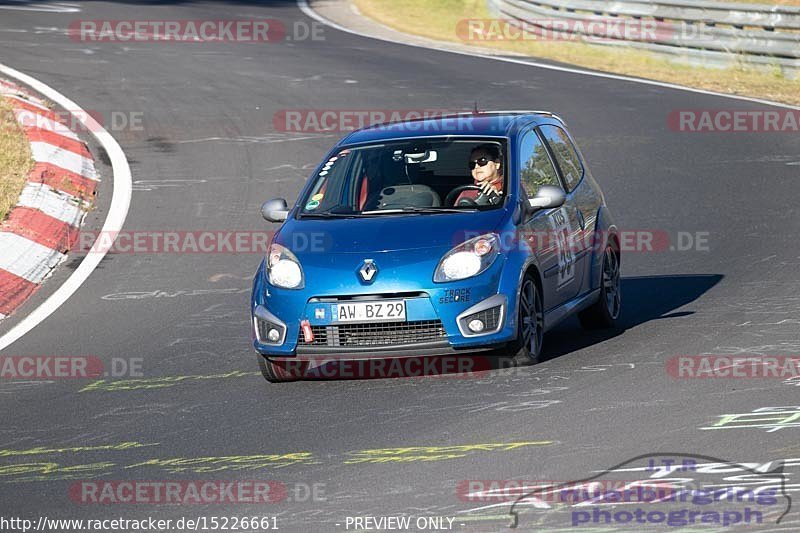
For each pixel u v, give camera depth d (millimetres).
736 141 61312
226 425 26109
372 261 28109
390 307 27688
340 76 78750
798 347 29844
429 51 90625
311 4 119062
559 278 31172
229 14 108938
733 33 82750
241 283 40625
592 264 33406
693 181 53656
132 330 35375
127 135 62906
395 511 20281
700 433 23453
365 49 91125
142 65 81438
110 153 59406
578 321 36031
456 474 21906
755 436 23078
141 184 54406
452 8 115000
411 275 27781
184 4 114188
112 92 72500
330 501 20969
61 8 106875
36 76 75375
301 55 87438
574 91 74312
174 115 67375
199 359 32062
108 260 43812
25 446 25469
